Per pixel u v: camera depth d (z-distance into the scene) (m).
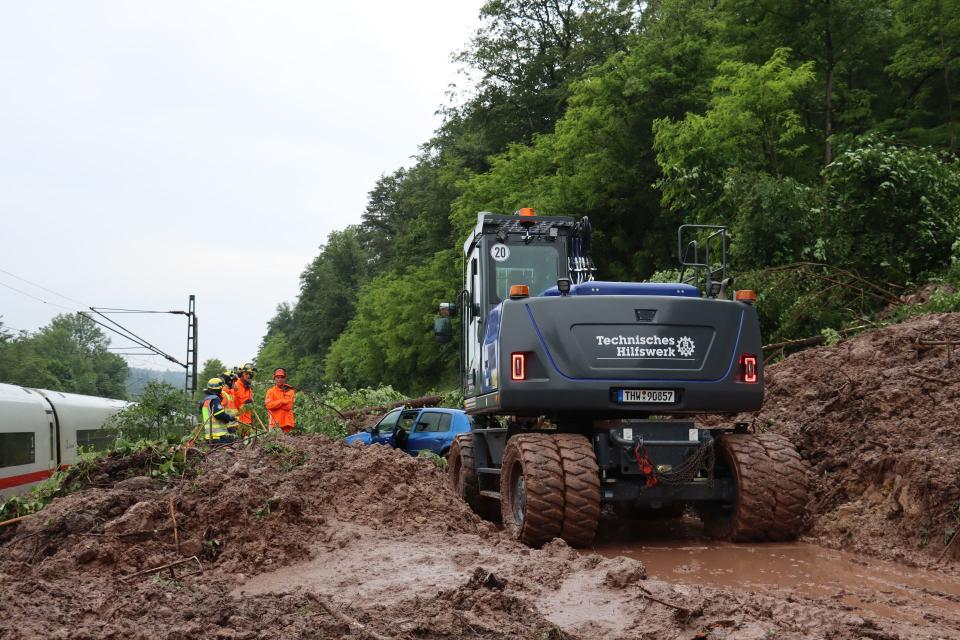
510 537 8.27
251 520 7.38
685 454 8.35
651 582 5.93
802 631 4.82
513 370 8.31
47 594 6.09
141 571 6.75
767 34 28.19
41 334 141.50
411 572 6.40
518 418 9.71
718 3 30.28
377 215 90.62
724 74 26.58
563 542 7.45
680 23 30.05
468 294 11.38
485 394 9.52
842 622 4.97
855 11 25.89
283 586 6.34
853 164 16.66
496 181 38.88
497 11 46.84
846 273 15.75
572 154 33.09
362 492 8.32
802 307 15.27
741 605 5.32
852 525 8.16
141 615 5.59
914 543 7.48
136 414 15.70
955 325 10.83
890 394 9.38
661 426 8.37
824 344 14.30
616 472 8.52
